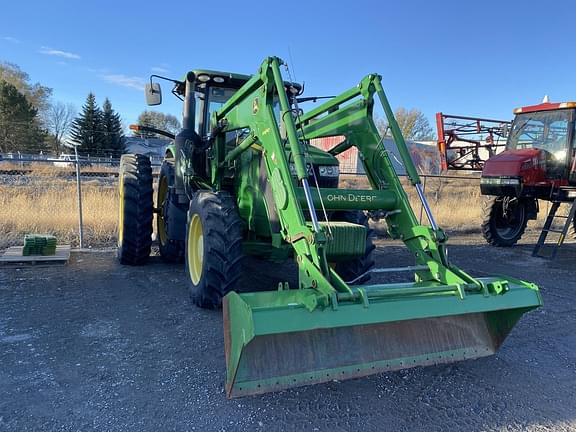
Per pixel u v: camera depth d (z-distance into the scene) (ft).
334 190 12.69
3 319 14.03
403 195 13.16
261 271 20.79
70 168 79.87
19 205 29.30
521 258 28.25
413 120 203.82
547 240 36.42
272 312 8.81
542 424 9.39
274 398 9.90
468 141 42.01
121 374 10.78
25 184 43.91
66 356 11.64
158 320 14.26
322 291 9.87
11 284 17.81
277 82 12.34
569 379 11.43
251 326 8.59
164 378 10.66
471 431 9.05
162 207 22.99
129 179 21.07
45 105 214.48
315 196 12.27
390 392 10.34
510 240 32.53
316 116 16.75
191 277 15.60
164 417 9.12
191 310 15.19
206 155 17.99
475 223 41.09
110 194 35.68
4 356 11.51
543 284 21.47
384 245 30.40
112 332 13.26
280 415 9.32
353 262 15.33
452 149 41.73
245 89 14.10
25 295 16.46
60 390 10.00
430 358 11.34
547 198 30.17
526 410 9.88
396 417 9.40
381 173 13.94
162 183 22.97
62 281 18.43
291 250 14.33
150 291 17.35
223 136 16.80
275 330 8.70
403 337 11.25
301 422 9.11
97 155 182.70
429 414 9.56
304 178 11.32
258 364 9.91
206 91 18.97
